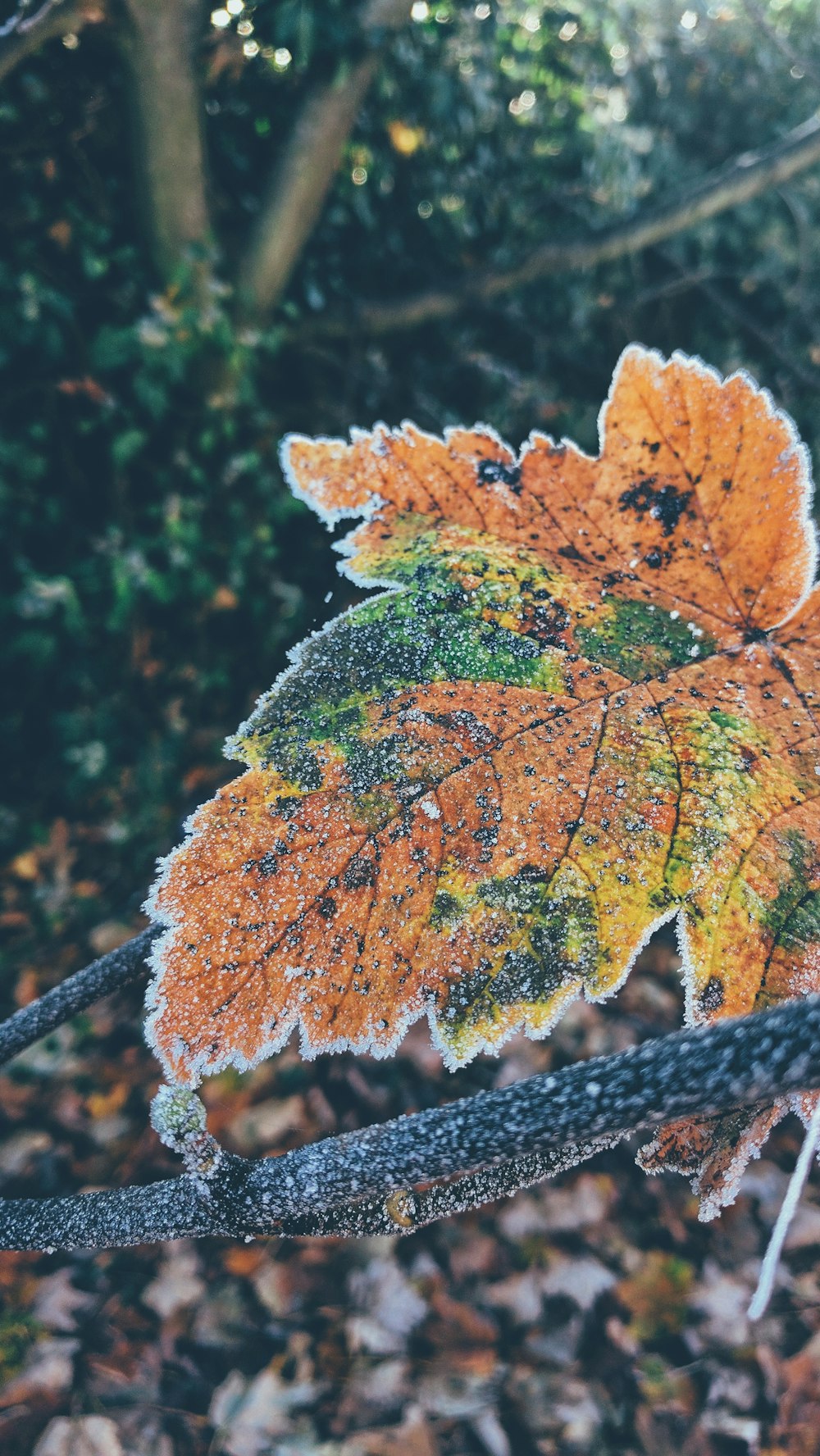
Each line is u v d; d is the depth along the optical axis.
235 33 0.92
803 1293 0.73
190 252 0.94
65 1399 0.67
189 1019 0.16
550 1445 0.65
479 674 0.18
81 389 0.94
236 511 1.08
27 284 0.89
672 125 1.43
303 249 1.12
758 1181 0.81
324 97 0.93
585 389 1.43
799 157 1.05
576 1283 0.74
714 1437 0.65
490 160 1.27
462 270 1.30
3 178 0.89
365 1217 0.17
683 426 0.19
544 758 0.17
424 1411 0.66
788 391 1.51
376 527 0.19
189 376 0.99
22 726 0.97
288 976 0.16
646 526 0.19
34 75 0.88
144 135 0.85
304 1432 0.65
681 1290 0.73
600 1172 0.81
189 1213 0.17
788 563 0.18
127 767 1.03
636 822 0.17
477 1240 0.77
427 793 0.17
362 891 0.16
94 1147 0.81
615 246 1.16
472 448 0.19
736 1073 0.14
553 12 1.22
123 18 0.75
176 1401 0.67
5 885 0.97
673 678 0.18
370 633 0.18
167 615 1.04
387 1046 0.16
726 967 0.16
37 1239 0.18
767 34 0.73
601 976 0.16
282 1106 0.83
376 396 1.26
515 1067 0.85
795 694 0.18
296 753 0.17
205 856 0.16
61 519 0.95
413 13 1.09
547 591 0.18
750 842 0.17
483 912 0.16
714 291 1.40
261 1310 0.73
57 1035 0.90
